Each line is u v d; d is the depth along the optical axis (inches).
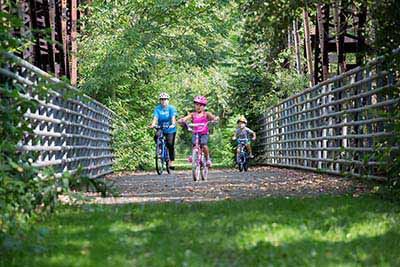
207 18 1306.6
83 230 330.3
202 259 258.8
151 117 1250.0
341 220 346.6
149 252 275.1
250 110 1294.3
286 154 1075.3
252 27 527.8
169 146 904.9
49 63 785.6
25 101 384.8
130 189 616.4
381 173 589.9
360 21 616.1
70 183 401.7
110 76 1110.4
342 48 802.8
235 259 260.2
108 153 960.9
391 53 477.1
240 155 1018.1
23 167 370.0
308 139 893.8
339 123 741.3
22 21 377.4
